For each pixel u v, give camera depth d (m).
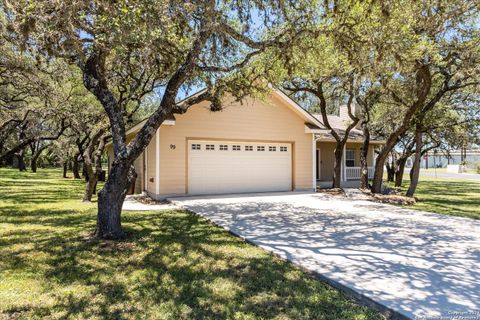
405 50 7.25
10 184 17.95
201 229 6.85
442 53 10.07
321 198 12.16
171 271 4.31
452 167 41.53
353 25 6.42
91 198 11.62
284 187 14.12
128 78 11.12
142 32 4.34
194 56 6.01
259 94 10.64
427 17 7.75
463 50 9.09
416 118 12.30
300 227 7.05
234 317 3.10
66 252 5.11
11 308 3.28
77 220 7.71
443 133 15.36
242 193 13.20
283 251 5.21
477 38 8.82
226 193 12.95
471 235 6.35
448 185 21.66
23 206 9.98
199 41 5.94
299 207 9.98
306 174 14.54
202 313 3.18
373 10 6.05
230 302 3.41
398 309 3.17
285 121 14.08
